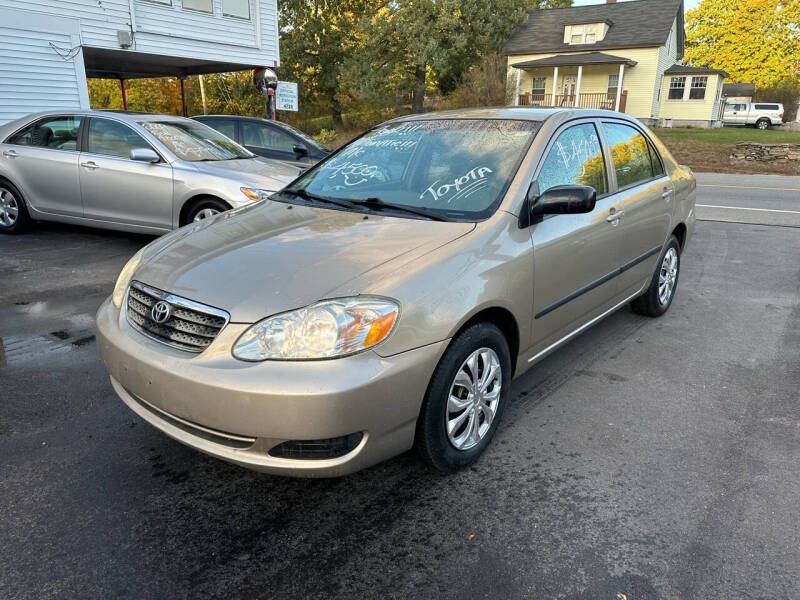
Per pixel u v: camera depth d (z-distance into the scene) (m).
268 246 2.71
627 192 4.03
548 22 33.66
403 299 2.34
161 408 2.39
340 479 2.74
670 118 33.94
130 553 2.26
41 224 8.12
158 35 13.97
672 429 3.18
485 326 2.70
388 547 2.31
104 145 6.79
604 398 3.52
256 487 2.68
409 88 31.61
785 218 9.88
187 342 2.38
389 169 3.49
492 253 2.74
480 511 2.52
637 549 2.29
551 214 2.99
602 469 2.81
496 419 2.94
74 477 2.71
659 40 29.45
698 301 5.39
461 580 2.14
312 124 31.45
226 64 16.73
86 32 12.59
